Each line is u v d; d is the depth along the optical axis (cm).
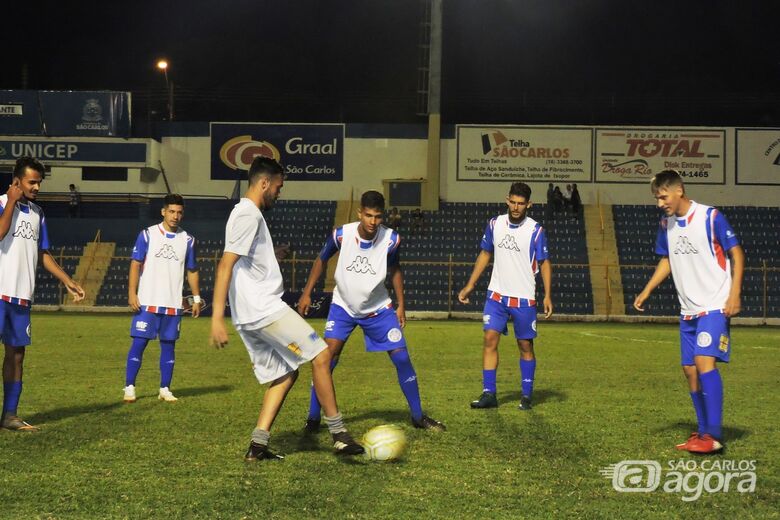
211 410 704
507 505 405
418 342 1616
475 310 2969
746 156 3481
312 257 3206
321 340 503
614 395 827
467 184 3531
